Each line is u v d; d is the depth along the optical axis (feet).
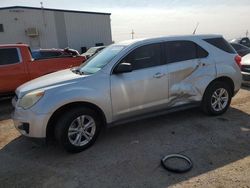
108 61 15.19
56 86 13.87
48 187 11.34
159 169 12.23
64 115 13.66
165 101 16.51
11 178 12.15
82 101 13.98
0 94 24.50
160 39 16.46
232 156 13.10
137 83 15.38
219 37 18.80
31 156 14.23
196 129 16.62
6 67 24.44
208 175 11.53
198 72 17.35
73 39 99.96
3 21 89.86
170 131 16.51
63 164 13.17
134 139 15.62
